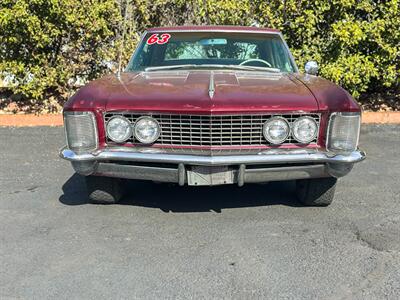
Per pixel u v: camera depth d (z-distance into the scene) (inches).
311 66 193.9
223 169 142.7
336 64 305.7
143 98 143.7
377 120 318.7
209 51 194.7
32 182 199.0
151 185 192.7
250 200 177.2
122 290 115.8
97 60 324.2
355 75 306.0
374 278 120.8
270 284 118.1
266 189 188.7
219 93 144.4
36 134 286.4
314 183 162.7
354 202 175.5
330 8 304.0
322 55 312.0
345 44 303.4
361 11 312.0
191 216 162.1
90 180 164.4
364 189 189.9
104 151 145.7
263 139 143.6
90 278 121.4
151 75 175.3
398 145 261.1
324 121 144.3
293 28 307.9
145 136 143.3
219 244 140.4
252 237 145.2
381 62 311.4
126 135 144.8
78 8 301.6
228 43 197.2
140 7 319.6
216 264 128.4
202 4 312.2
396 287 116.6
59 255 133.8
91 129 145.3
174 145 143.0
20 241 142.7
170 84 156.6
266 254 134.0
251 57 193.6
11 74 314.0
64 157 146.3
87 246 139.5
